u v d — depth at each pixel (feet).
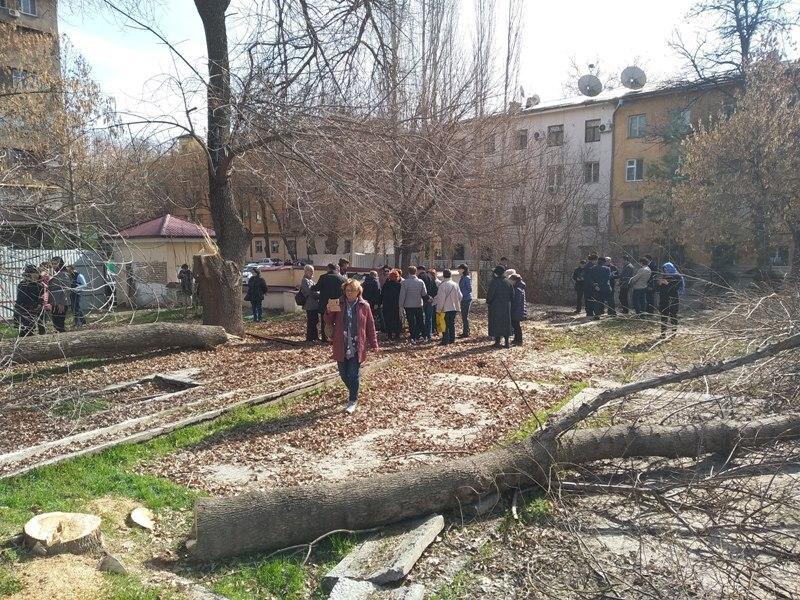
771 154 58.85
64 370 29.99
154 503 14.44
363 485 13.26
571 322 50.21
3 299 22.53
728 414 18.43
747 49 79.46
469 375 29.32
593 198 102.78
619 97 98.84
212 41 41.16
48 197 23.98
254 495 12.66
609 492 14.20
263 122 35.06
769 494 13.97
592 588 11.14
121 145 45.24
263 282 51.21
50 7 85.30
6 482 15.30
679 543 12.29
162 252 67.05
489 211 64.28
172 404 23.68
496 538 13.06
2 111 54.85
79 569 10.97
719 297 30.68
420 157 38.75
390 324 41.78
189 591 10.72
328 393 25.34
